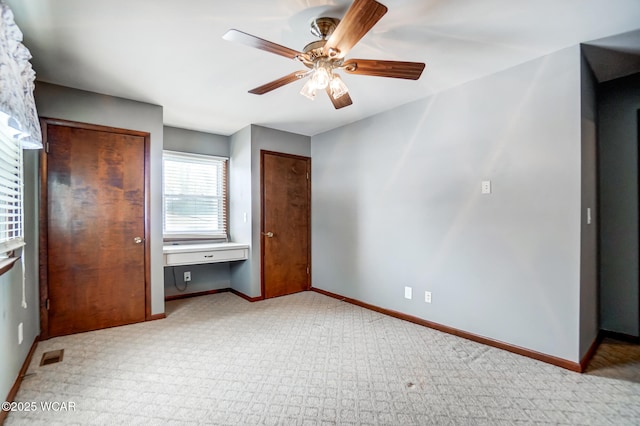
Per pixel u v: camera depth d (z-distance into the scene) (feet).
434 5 5.49
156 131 10.48
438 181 9.50
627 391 6.21
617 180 8.95
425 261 9.85
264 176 13.08
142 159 10.26
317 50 5.55
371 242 11.62
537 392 6.17
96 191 9.50
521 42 6.80
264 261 13.03
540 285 7.48
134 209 10.14
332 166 13.38
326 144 13.70
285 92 9.40
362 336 9.01
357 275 12.20
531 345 7.61
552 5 5.52
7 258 5.74
